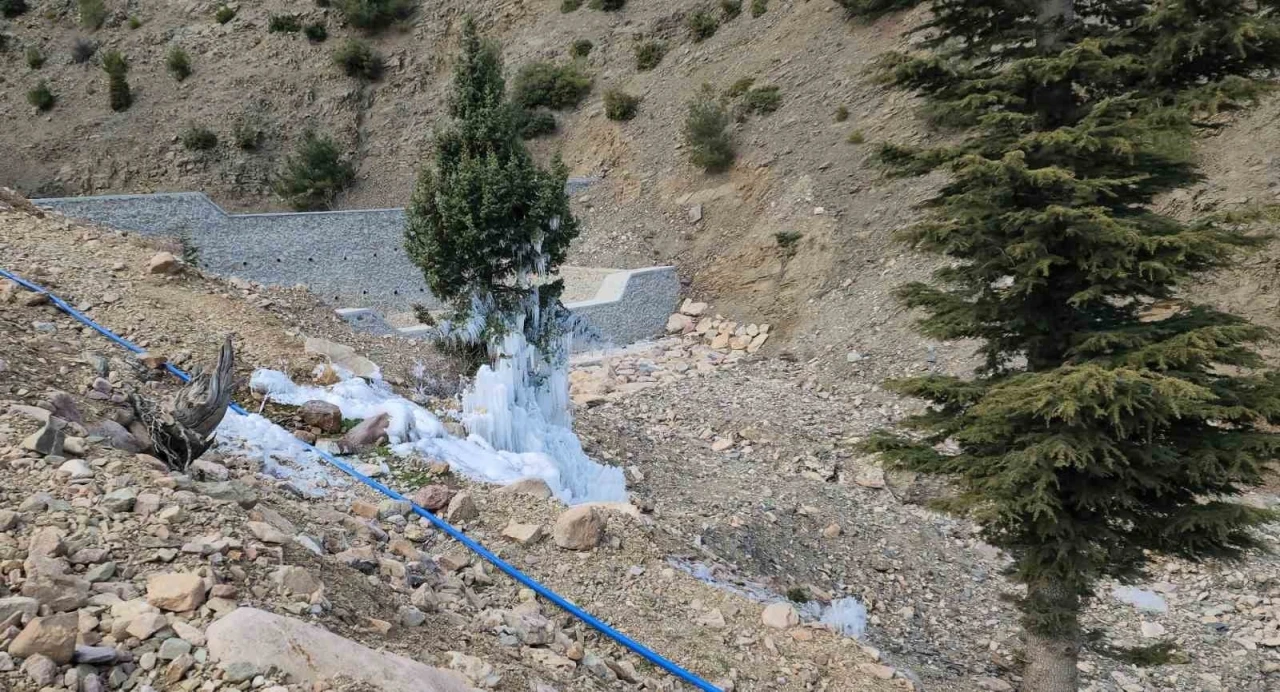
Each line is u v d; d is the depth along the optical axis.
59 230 11.82
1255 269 16.23
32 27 41.69
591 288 29.12
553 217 12.65
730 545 11.66
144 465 5.37
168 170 36.31
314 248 26.48
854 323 23.08
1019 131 7.78
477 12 45.72
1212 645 10.76
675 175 32.97
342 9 43.97
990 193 7.52
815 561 12.15
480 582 6.62
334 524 6.56
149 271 11.26
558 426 13.02
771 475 15.41
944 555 13.05
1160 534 7.26
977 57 8.70
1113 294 7.80
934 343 20.66
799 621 7.76
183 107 38.84
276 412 8.85
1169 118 7.07
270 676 3.36
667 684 6.10
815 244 26.50
